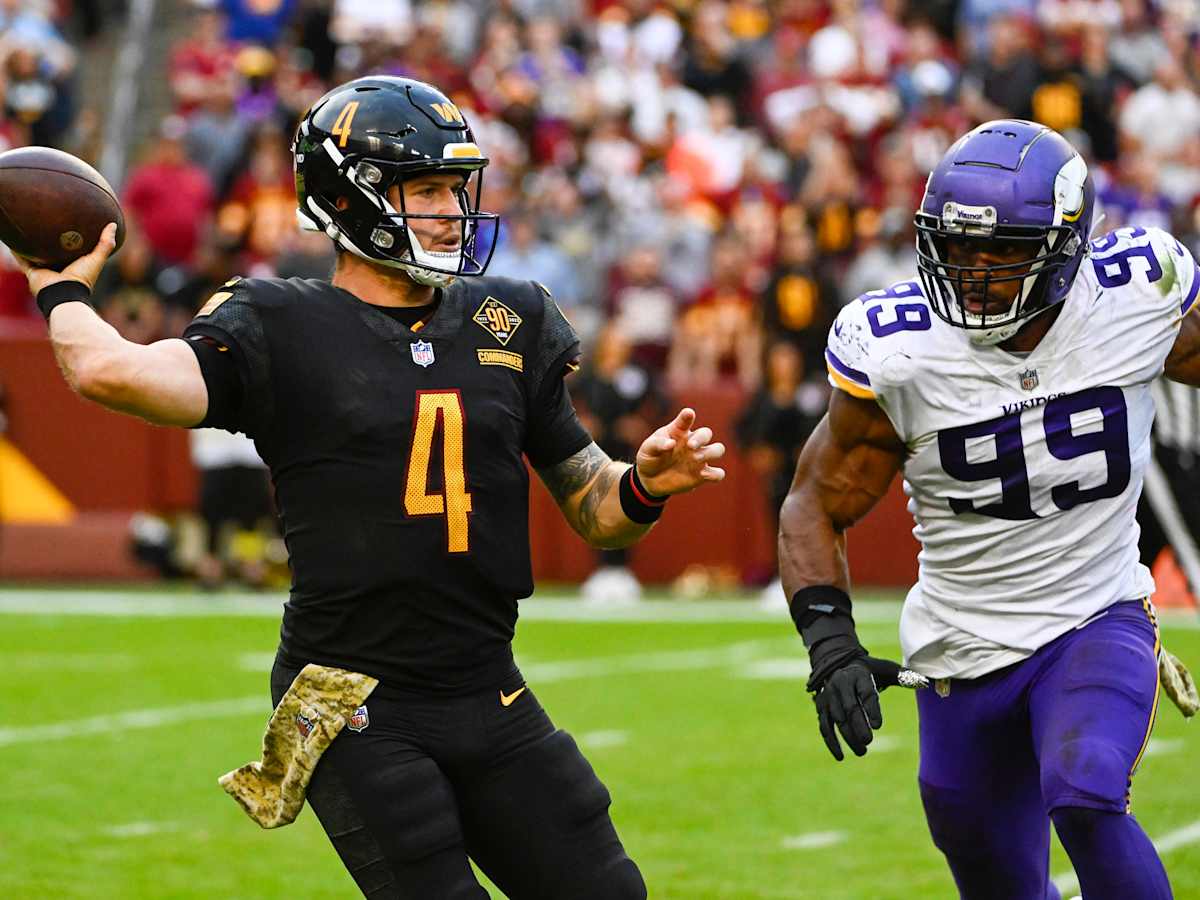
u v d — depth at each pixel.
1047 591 13.38
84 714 27.36
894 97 53.06
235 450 42.66
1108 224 47.44
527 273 46.41
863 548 45.66
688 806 21.52
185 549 46.53
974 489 13.28
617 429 43.59
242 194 49.31
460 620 11.59
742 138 52.62
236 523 43.09
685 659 33.12
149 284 44.72
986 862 14.00
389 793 11.27
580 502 12.41
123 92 57.62
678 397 45.78
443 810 11.34
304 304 11.64
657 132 54.66
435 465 11.55
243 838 20.22
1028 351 13.10
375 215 11.66
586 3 59.16
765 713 27.56
